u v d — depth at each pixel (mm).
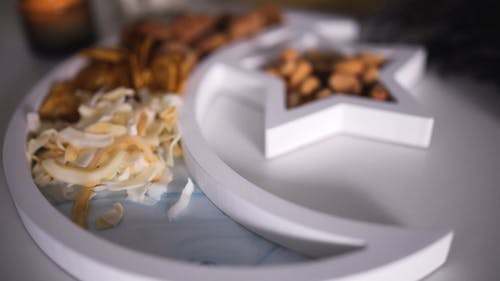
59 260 331
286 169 397
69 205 364
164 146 400
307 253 333
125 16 603
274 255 336
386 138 418
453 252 336
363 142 420
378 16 534
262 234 343
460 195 371
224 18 541
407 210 362
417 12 514
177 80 436
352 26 538
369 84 449
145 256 309
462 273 325
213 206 365
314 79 447
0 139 426
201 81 445
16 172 364
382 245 311
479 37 470
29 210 337
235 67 463
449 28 484
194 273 299
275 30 524
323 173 393
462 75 477
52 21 522
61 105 417
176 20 548
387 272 304
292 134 405
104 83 441
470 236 344
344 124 426
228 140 426
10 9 650
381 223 354
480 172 388
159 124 396
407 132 408
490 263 330
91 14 551
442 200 368
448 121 436
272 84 442
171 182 382
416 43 495
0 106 469
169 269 301
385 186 381
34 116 403
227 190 343
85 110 401
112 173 369
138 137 380
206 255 335
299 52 492
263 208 331
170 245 340
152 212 361
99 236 344
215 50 502
